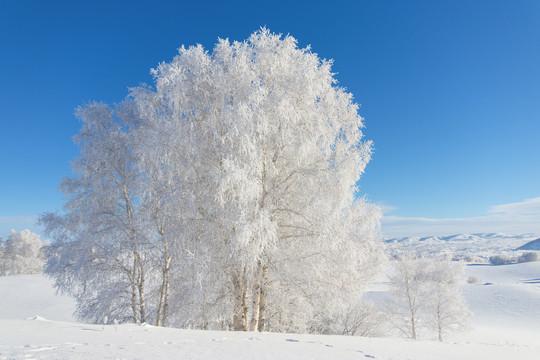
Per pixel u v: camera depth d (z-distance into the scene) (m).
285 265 11.02
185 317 12.23
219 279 10.88
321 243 10.44
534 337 31.42
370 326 22.33
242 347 5.68
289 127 10.78
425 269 30.58
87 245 14.02
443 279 29.92
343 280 11.68
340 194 10.23
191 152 10.68
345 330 21.81
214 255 10.59
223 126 10.91
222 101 10.87
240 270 10.76
